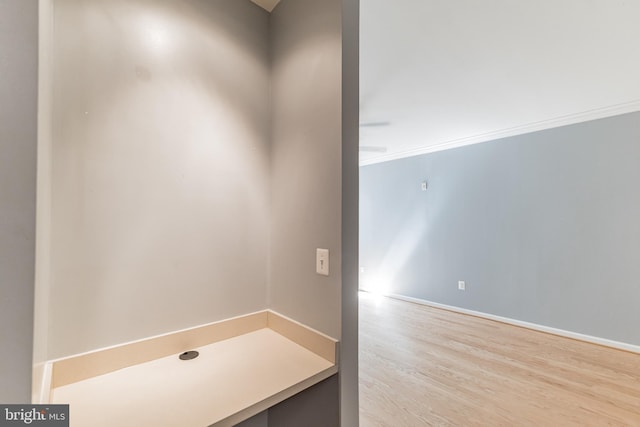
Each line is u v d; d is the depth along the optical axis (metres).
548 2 1.47
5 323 0.44
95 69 0.91
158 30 1.05
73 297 0.87
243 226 1.29
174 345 1.07
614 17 1.58
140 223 1.00
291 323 1.21
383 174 5.08
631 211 2.79
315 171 1.12
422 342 3.03
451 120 3.19
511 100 2.68
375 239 5.22
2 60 0.44
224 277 1.22
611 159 2.88
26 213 0.46
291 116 1.25
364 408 1.93
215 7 1.20
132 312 0.99
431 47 1.85
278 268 1.32
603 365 2.51
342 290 1.01
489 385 2.21
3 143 0.44
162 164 1.06
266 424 1.25
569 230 3.13
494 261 3.71
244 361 1.03
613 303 2.87
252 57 1.33
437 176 4.32
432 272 4.38
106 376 0.92
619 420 1.80
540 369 2.45
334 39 1.04
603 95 2.56
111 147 0.94
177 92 1.09
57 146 0.84
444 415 1.86
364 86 2.39
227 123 1.23
